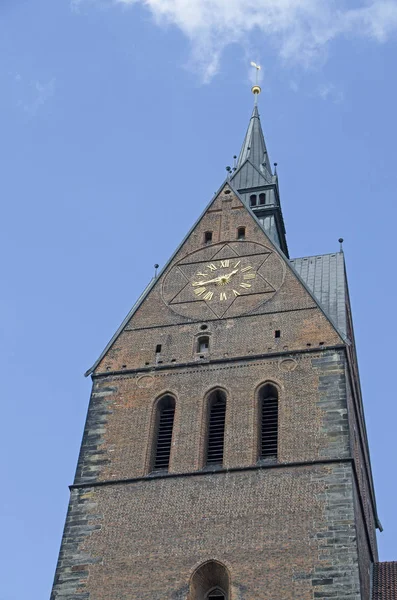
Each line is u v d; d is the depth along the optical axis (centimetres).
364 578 5369
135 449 5853
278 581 5072
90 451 5900
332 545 5150
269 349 6141
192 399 6022
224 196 7269
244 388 5981
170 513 5478
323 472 5444
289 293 6450
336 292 6775
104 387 6225
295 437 5656
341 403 5738
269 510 5356
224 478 5559
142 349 6381
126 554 5369
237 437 5753
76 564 5400
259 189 7950
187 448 5791
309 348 6062
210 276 6731
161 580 5222
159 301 6656
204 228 7075
